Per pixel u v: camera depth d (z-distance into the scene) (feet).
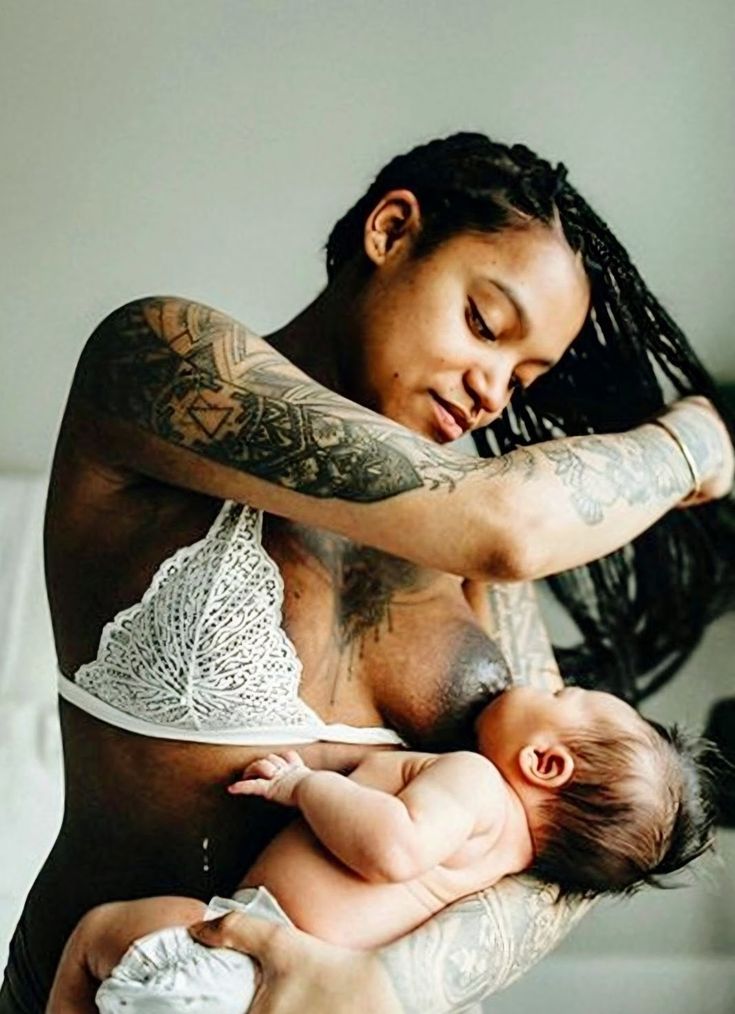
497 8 5.72
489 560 2.64
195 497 2.96
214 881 3.02
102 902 3.10
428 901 2.96
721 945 5.61
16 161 5.83
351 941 2.88
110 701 3.04
